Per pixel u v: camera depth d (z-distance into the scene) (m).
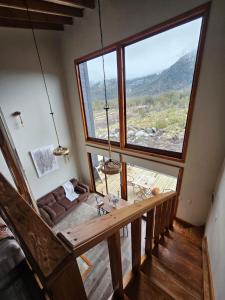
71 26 4.06
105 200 4.66
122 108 3.98
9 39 3.71
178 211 3.94
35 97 4.41
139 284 1.41
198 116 2.93
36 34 4.09
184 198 3.70
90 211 5.18
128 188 5.51
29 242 0.64
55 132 5.09
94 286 2.95
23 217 0.77
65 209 4.97
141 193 5.21
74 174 6.07
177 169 3.54
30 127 4.45
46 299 0.69
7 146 1.95
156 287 1.38
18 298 0.66
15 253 0.74
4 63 3.73
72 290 0.65
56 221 4.70
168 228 2.87
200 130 2.99
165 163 3.70
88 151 5.50
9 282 0.69
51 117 4.88
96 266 3.34
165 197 1.97
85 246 0.69
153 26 2.91
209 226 2.97
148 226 1.64
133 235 1.27
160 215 2.02
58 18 3.73
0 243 0.75
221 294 1.41
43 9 3.08
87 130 5.32
